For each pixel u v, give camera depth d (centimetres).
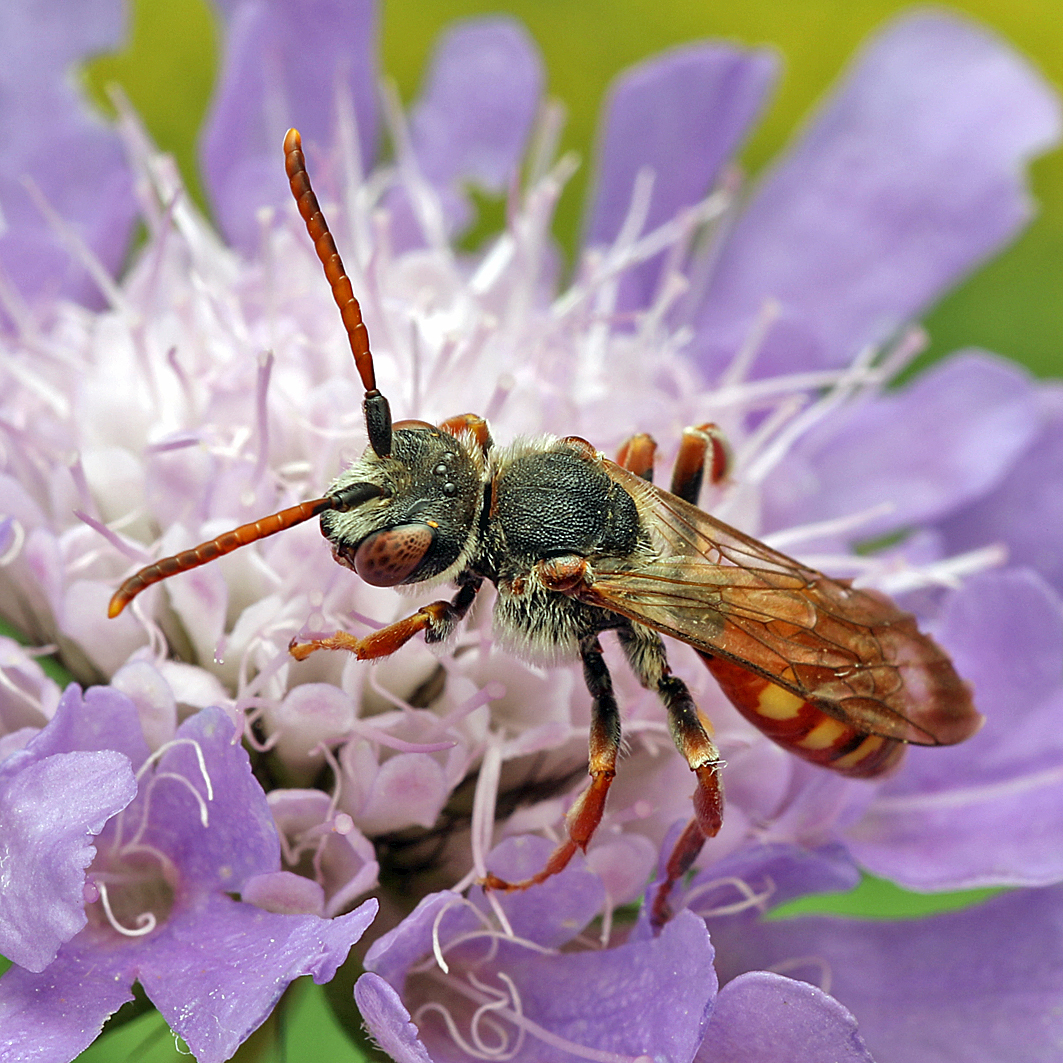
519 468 11
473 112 12
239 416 11
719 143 12
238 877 10
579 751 11
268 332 11
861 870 11
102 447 11
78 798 10
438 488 11
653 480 11
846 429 12
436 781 11
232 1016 10
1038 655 11
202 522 11
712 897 11
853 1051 10
